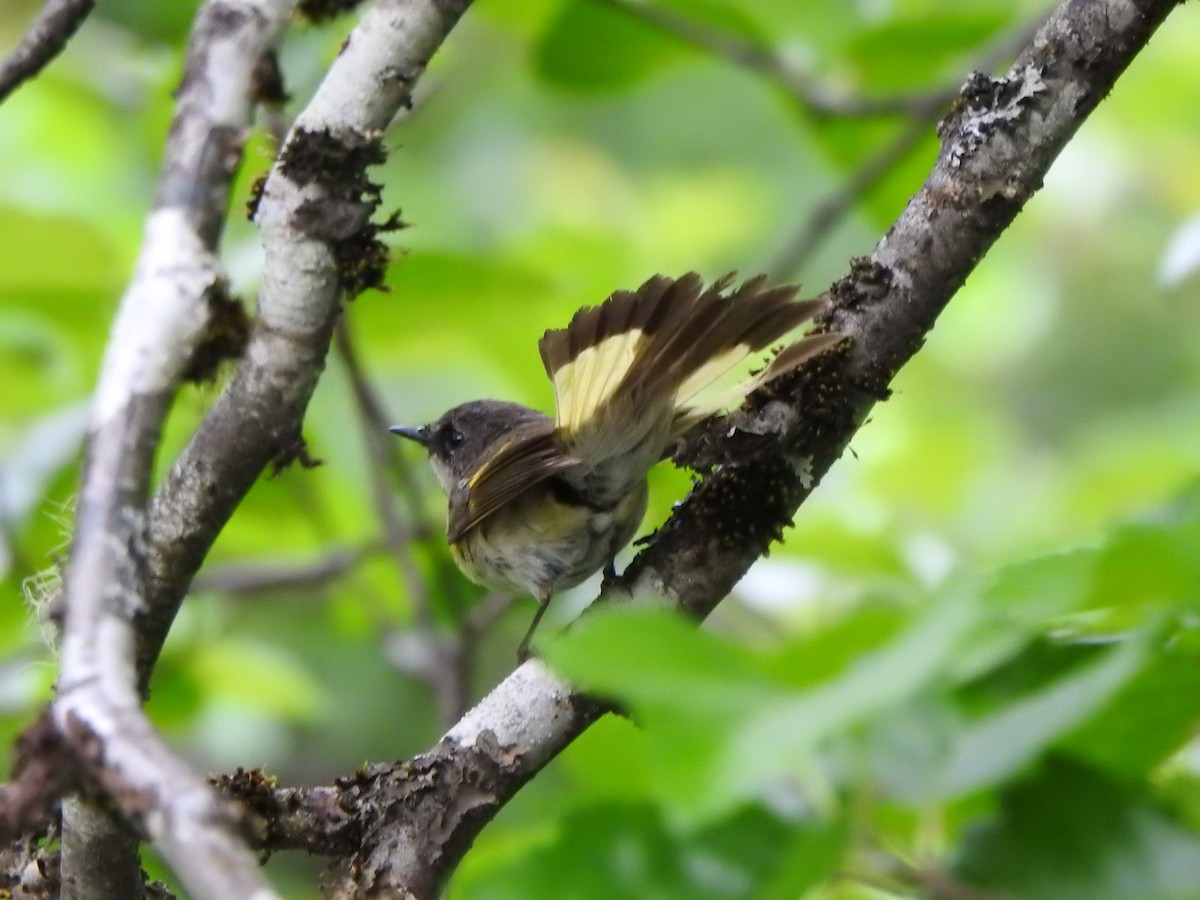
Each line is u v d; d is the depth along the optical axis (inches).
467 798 234.8
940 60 481.7
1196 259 393.4
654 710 125.6
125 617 166.7
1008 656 165.5
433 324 470.0
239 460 219.3
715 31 477.7
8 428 502.9
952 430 556.4
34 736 156.5
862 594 420.5
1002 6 503.2
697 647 131.3
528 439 347.6
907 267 253.9
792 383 254.8
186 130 200.7
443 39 223.8
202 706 500.4
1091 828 167.6
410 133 725.3
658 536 259.3
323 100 221.6
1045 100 248.4
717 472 256.7
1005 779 151.0
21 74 240.5
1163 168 765.9
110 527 173.6
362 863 234.4
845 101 474.3
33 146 632.4
